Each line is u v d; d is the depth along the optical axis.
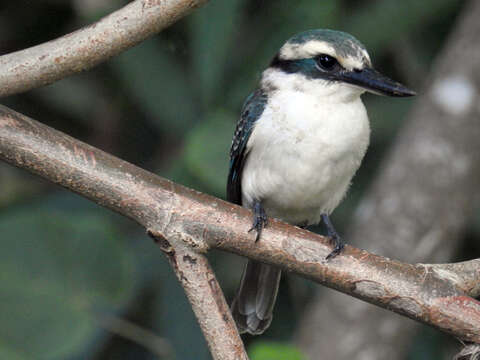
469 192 11.95
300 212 9.85
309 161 9.02
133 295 10.38
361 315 11.47
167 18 6.38
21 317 9.42
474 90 12.05
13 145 6.57
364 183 12.73
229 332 6.46
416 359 11.79
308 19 11.01
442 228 11.79
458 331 6.75
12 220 9.66
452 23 12.91
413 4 11.38
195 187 10.53
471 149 11.91
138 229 11.31
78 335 9.46
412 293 6.78
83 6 11.82
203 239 6.73
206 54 10.72
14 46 12.39
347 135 8.99
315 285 11.87
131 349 11.16
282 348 6.90
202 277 6.63
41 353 9.34
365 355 11.44
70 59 6.43
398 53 12.71
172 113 11.40
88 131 12.38
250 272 9.49
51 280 9.59
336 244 6.98
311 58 9.02
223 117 10.08
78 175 6.67
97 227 9.72
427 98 12.28
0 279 9.48
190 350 10.45
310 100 9.00
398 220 11.80
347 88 8.96
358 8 11.66
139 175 6.76
